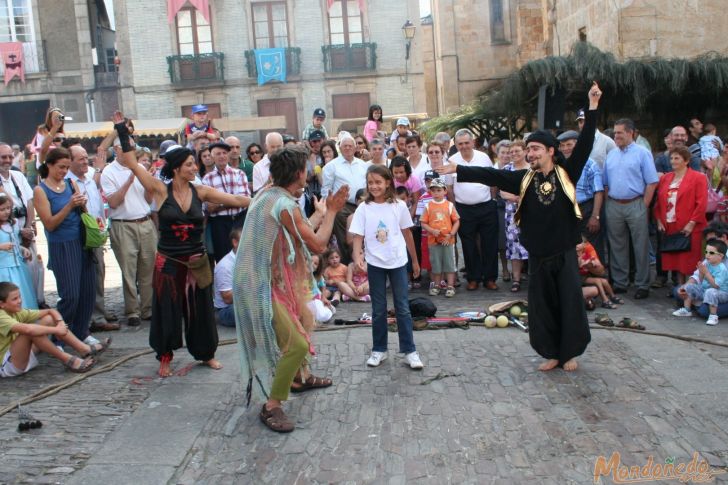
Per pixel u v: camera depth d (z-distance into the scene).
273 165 4.87
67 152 6.71
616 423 4.92
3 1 27.19
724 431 4.77
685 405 5.18
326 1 26.31
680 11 14.05
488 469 4.36
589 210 8.45
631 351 6.33
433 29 34.94
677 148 8.02
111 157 11.43
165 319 5.90
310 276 5.11
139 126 22.27
